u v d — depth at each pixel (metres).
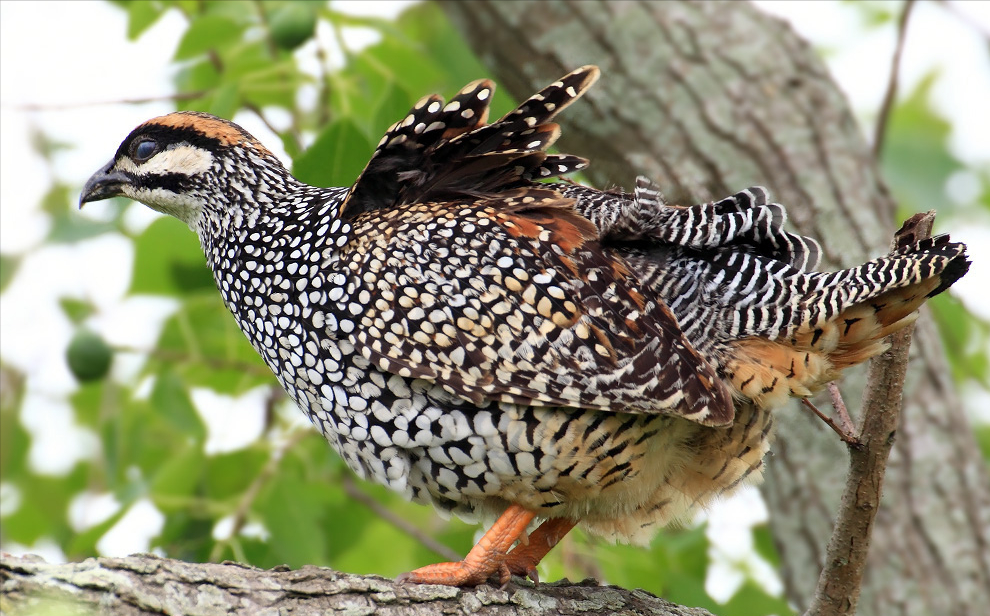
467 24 12.13
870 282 7.58
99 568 6.62
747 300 7.93
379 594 7.38
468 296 7.96
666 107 11.66
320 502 12.02
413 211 8.33
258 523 11.84
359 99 11.84
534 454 7.91
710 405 7.68
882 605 11.12
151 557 6.85
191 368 12.62
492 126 8.09
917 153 15.59
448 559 12.01
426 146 8.32
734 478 8.41
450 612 7.59
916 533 11.25
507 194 8.37
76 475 15.16
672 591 11.13
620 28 11.88
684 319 8.02
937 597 11.08
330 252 8.39
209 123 9.48
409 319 8.00
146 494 11.51
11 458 14.59
